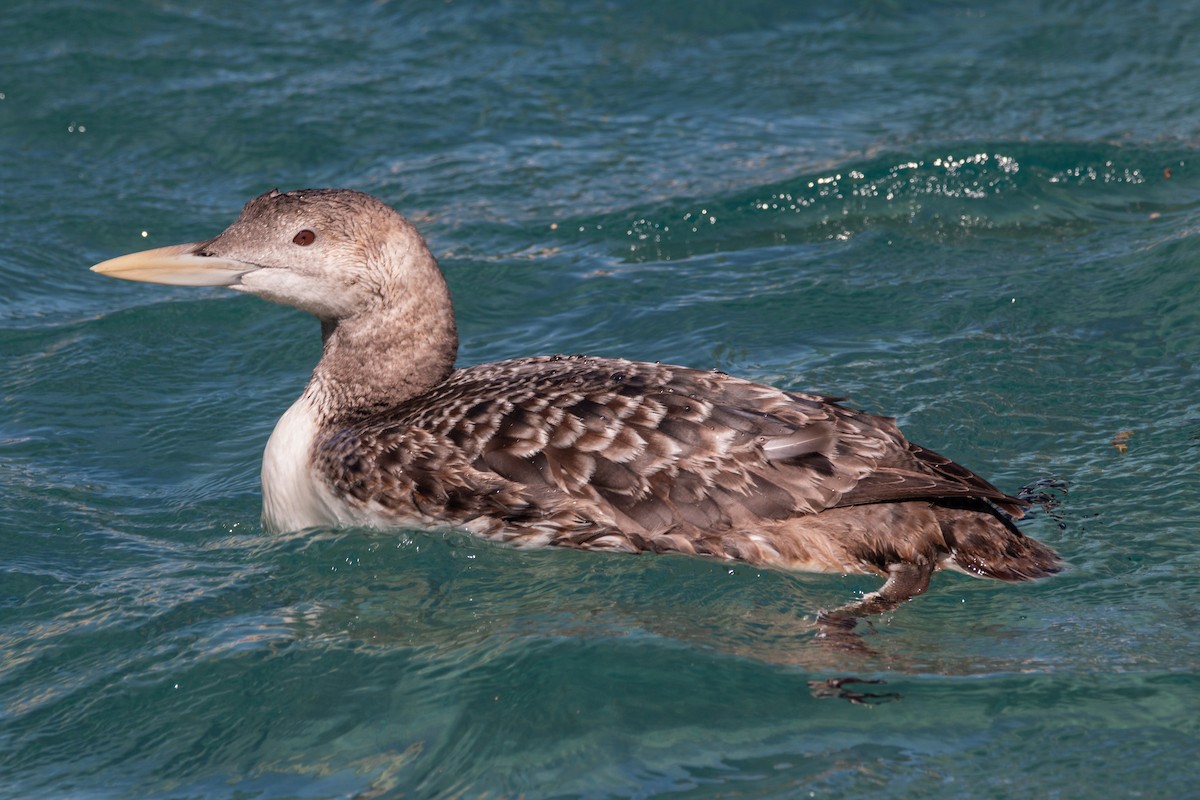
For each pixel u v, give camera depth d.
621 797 7.15
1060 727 7.54
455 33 21.23
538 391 9.49
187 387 13.05
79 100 18.77
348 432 9.98
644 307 13.88
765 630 8.50
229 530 10.54
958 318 13.16
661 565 9.05
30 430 12.11
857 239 15.16
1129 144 16.78
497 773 7.41
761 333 13.15
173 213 16.39
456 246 15.34
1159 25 21.14
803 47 20.86
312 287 10.08
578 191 16.64
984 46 20.70
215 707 8.15
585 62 20.41
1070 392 11.66
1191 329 12.57
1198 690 7.79
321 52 20.55
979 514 8.98
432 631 8.73
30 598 9.45
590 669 8.12
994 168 16.19
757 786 7.18
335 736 7.84
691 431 8.98
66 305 14.59
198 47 20.48
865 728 7.60
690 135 18.11
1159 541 9.45
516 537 9.33
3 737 7.99
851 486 8.73
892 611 8.63
